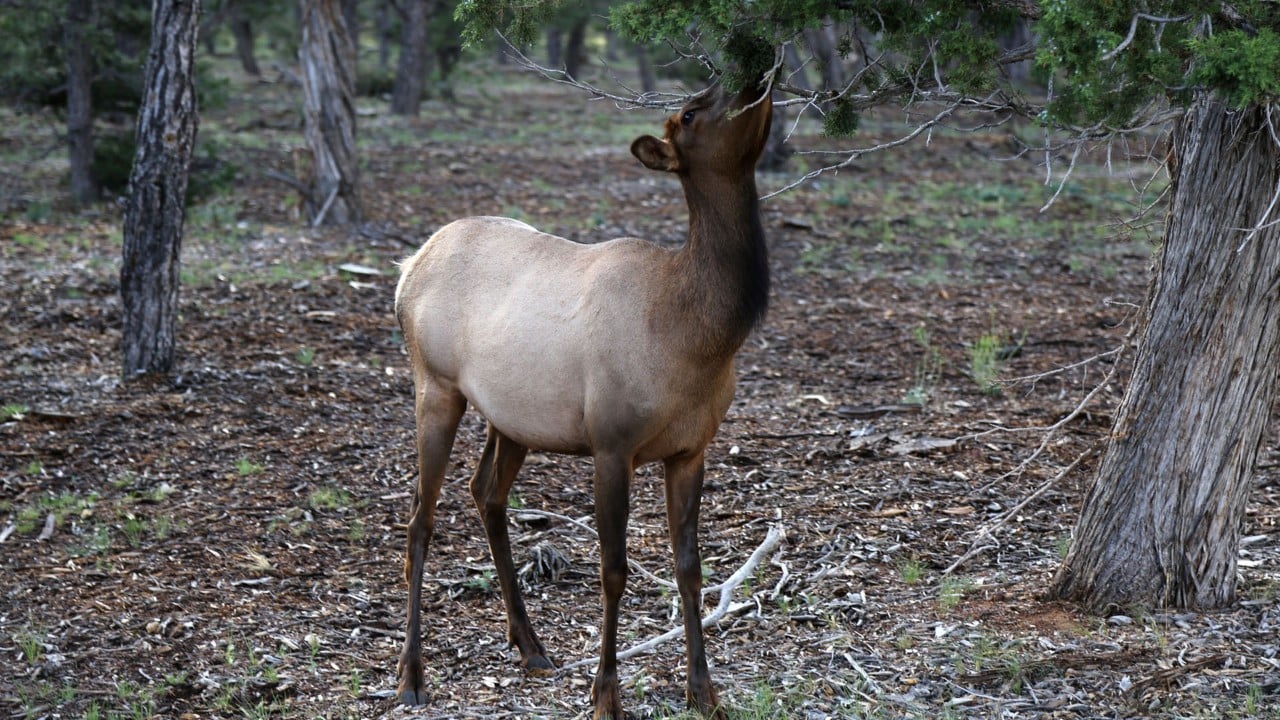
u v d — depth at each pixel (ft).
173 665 29.76
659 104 27.09
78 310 61.87
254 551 36.45
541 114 190.08
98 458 43.29
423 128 162.40
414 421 48.62
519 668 29.78
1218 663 27.76
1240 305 29.19
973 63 23.44
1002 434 46.52
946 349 59.88
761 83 23.91
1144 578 30.86
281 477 42.32
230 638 31.07
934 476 42.37
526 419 27.53
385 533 38.06
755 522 38.65
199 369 53.26
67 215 89.40
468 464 43.70
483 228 30.17
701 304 24.89
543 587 34.55
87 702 27.86
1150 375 30.35
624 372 25.45
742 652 29.94
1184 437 30.12
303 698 28.30
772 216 95.91
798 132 148.77
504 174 119.75
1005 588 33.12
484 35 26.58
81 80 94.07
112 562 35.45
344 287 69.31
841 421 48.91
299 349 57.26
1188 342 29.71
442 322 29.19
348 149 87.71
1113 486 31.04
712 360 25.40
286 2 124.77
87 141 94.79
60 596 33.27
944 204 104.32
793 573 34.88
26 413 46.44
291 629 31.73
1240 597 31.71
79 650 30.37
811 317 66.39
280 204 97.50
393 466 43.60
